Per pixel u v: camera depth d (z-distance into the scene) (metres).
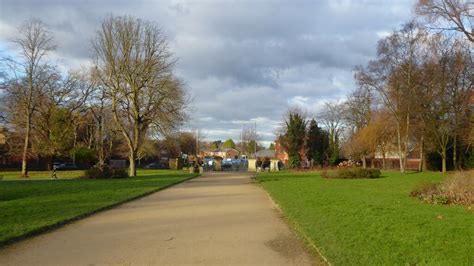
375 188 23.20
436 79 45.19
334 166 56.22
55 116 58.62
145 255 8.48
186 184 30.11
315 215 12.82
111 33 41.16
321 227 10.77
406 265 7.09
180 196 20.81
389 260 7.42
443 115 47.53
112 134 54.53
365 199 17.03
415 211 13.26
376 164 68.12
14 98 52.56
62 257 8.33
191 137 113.88
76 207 15.40
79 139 69.62
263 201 18.42
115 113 42.00
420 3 31.72
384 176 36.38
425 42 35.00
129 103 42.19
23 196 19.75
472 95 43.22
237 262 7.97
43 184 28.44
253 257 8.34
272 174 44.62
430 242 8.77
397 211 13.28
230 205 16.94
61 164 66.38
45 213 13.73
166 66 42.25
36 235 10.49
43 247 9.19
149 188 24.73
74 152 63.16
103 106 51.66
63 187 25.34
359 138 58.78
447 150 50.97
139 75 41.47
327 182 29.00
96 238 10.16
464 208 14.05
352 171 34.09
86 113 62.47
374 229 10.22
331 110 107.00
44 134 58.81
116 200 17.92
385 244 8.63
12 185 27.34
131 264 7.83
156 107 41.84
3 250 8.90
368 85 50.94
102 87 43.62
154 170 63.88
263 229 11.39
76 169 65.19
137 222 12.56
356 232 9.91
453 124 47.19
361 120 67.56
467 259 7.42
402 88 44.84
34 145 58.66
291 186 25.28
